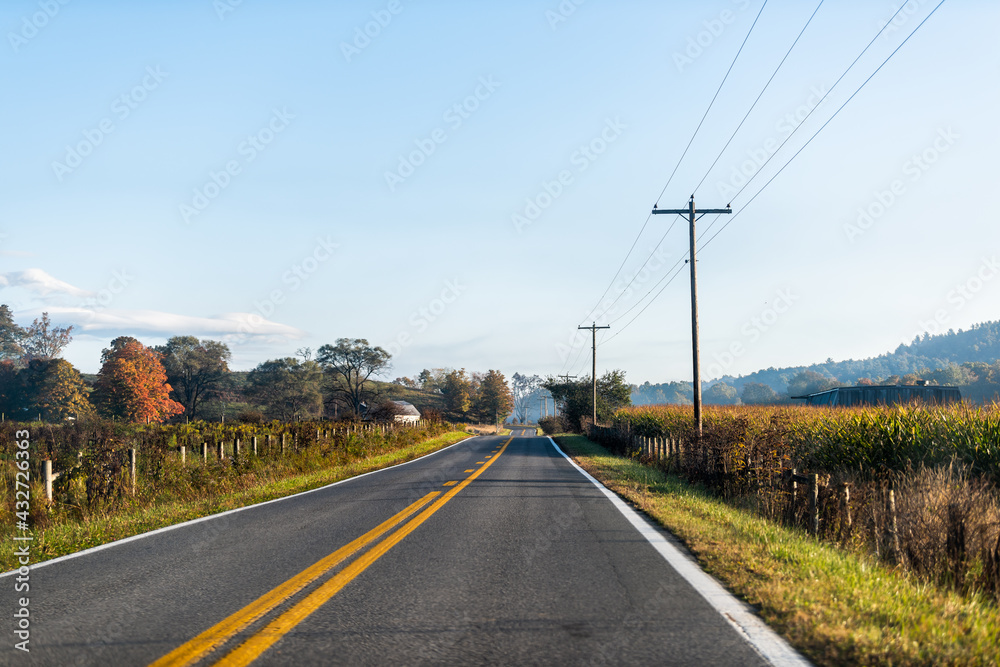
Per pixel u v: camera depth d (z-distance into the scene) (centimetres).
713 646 428
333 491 1459
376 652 419
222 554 749
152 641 443
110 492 1231
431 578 620
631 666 393
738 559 685
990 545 668
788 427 1552
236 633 459
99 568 686
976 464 1059
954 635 441
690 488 1517
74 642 441
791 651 418
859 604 508
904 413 1319
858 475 1166
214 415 10694
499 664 397
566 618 491
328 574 637
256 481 1638
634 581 606
